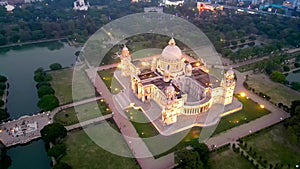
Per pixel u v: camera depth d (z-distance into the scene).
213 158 141.25
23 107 189.75
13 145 150.88
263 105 187.50
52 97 177.75
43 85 197.00
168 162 138.25
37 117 173.88
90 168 134.00
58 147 138.38
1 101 180.62
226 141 153.12
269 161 139.38
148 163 137.62
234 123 167.75
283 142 152.75
